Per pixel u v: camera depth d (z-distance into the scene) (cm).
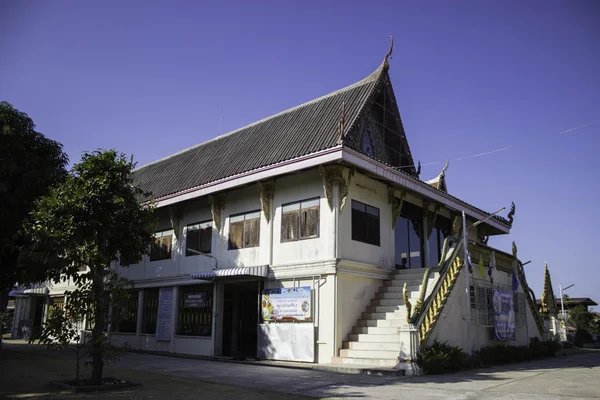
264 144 2038
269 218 1841
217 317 1938
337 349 1548
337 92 2062
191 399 916
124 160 1307
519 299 2167
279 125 2127
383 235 1872
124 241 1355
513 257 2203
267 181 1850
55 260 1155
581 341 3828
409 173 2141
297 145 1822
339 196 1664
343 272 1616
